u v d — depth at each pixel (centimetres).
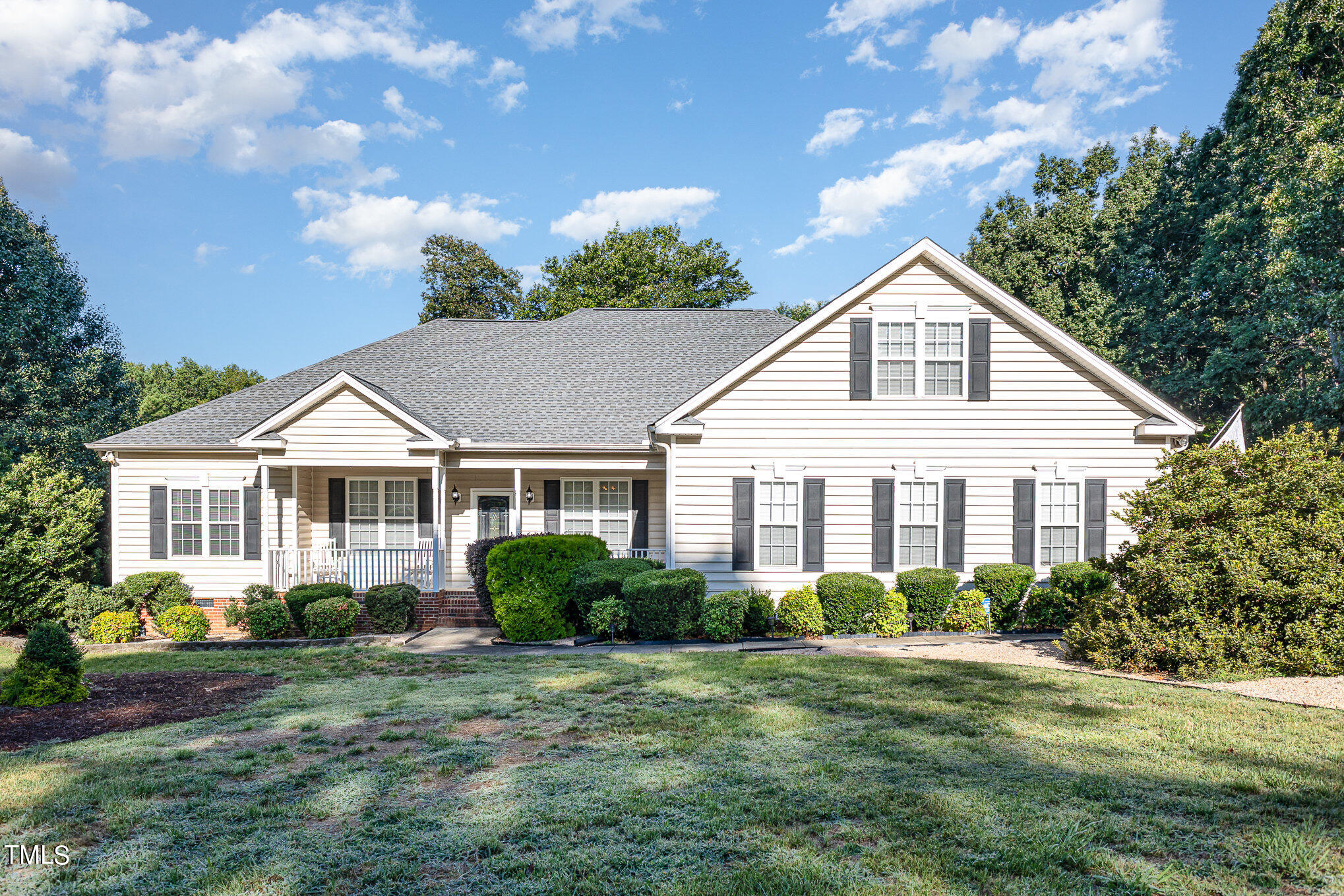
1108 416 1547
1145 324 3247
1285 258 2278
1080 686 959
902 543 1566
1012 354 1560
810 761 679
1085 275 3800
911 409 1566
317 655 1298
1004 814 558
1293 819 546
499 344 2261
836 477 1574
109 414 2661
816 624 1417
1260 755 679
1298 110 2411
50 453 2412
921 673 1043
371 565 1716
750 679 1018
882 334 1577
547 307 4603
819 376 1576
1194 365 3203
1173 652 1020
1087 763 663
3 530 1633
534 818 561
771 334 2247
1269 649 1003
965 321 1562
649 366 2105
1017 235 3838
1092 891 454
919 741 732
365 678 1095
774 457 1579
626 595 1378
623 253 4341
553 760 695
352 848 518
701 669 1097
